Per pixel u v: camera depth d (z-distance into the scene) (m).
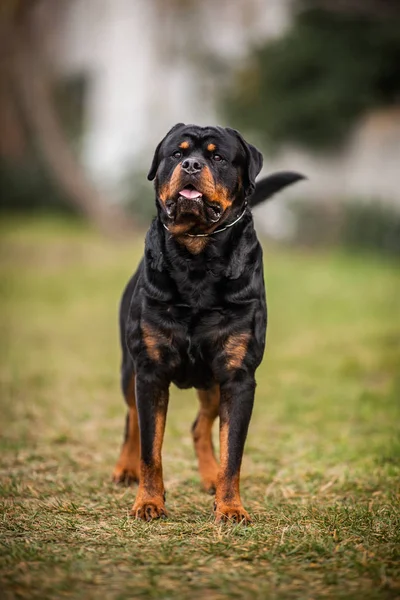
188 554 4.32
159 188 5.40
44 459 6.78
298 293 18.56
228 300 5.14
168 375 5.28
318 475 6.31
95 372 10.94
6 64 33.97
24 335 13.95
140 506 5.12
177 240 5.14
